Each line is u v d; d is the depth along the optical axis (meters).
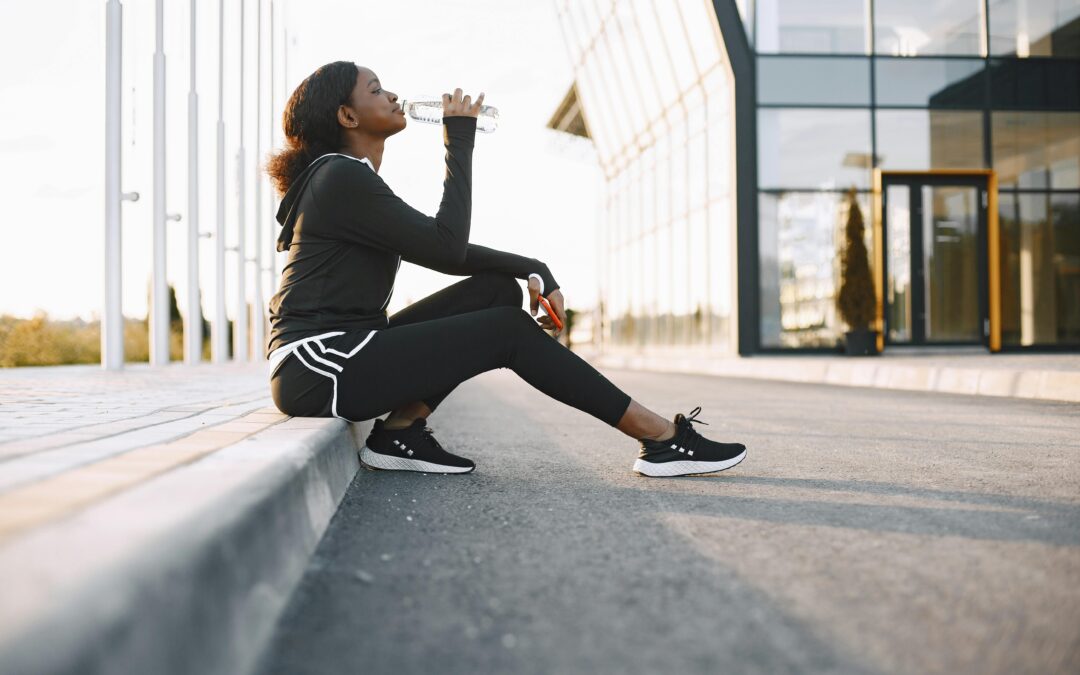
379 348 2.33
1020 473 2.71
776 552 1.70
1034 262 13.32
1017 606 1.35
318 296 2.37
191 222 10.46
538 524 1.96
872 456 3.14
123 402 3.39
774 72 13.17
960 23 13.31
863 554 1.68
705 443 2.61
